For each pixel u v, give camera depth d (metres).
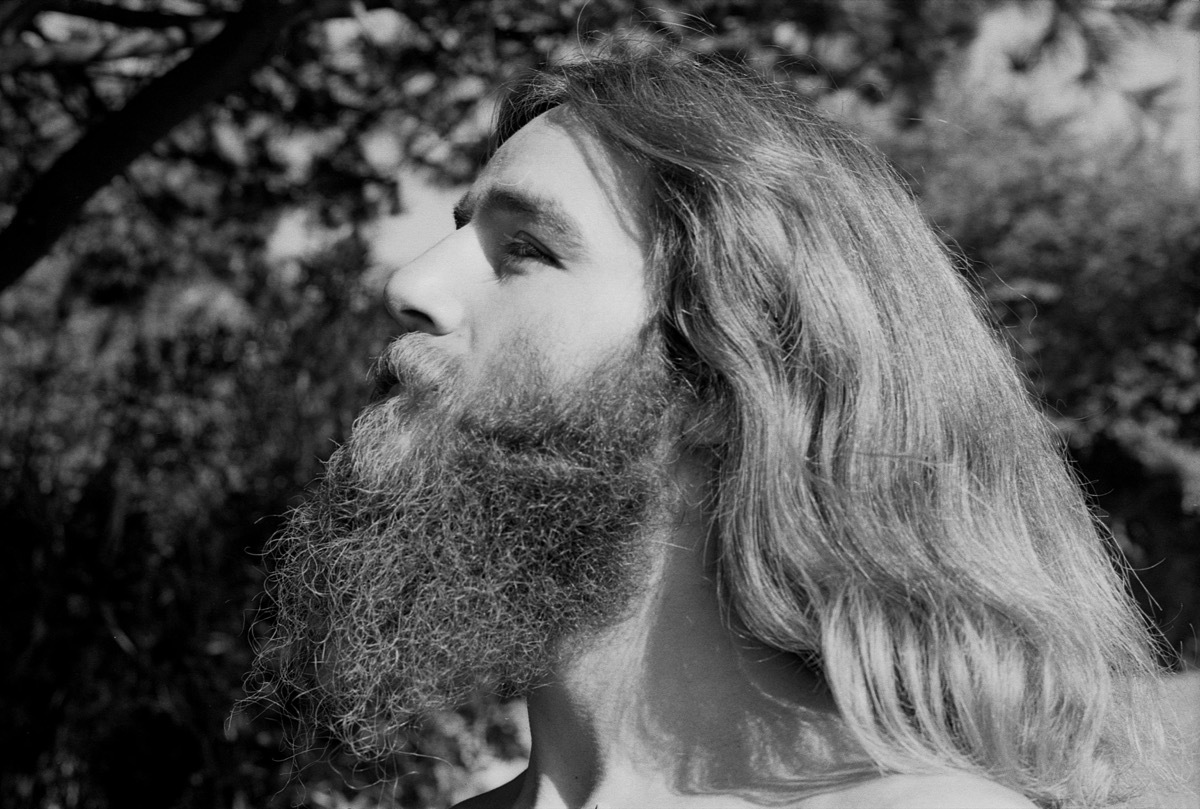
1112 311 10.96
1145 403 10.88
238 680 4.31
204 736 4.18
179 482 4.80
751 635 1.25
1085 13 3.76
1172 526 9.61
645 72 1.48
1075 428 10.43
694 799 1.22
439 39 4.12
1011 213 11.34
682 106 1.42
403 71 4.18
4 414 5.27
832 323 1.32
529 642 1.31
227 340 5.16
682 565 1.31
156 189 5.08
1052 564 1.41
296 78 4.30
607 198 1.38
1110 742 1.35
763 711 1.23
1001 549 1.31
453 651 1.33
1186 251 10.95
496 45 4.09
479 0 3.97
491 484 1.33
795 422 1.29
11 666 4.11
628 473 1.31
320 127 4.43
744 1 3.67
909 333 1.36
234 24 3.27
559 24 4.00
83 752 4.16
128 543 4.39
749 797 1.19
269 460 4.81
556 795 1.35
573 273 1.35
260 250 5.41
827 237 1.37
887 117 3.95
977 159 11.33
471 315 1.41
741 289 1.33
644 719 1.28
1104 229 11.05
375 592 1.36
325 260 5.21
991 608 1.24
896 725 1.14
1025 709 1.21
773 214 1.36
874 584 1.20
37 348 6.28
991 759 1.16
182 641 4.26
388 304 1.43
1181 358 10.93
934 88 3.99
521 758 4.71
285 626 1.50
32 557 4.23
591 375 1.33
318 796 4.32
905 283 1.40
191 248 5.59
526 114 1.60
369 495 1.39
